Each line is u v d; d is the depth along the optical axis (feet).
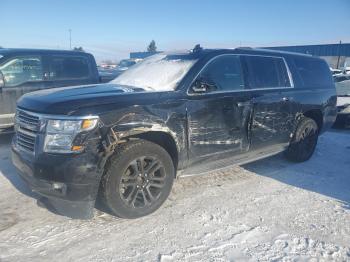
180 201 13.33
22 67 21.85
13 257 9.48
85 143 10.31
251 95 14.96
